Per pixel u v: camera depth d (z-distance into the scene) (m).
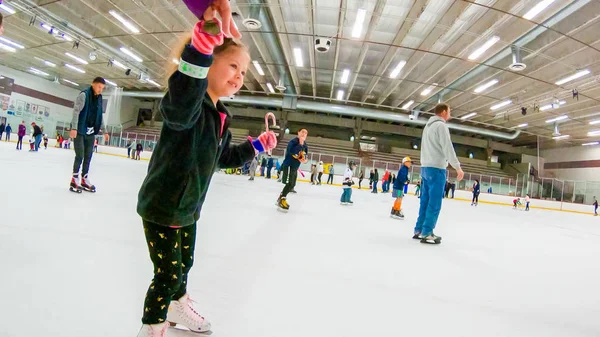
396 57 13.15
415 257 2.37
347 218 4.19
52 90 23.81
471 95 15.70
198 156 0.84
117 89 23.66
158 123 27.05
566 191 18.31
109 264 1.52
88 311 1.09
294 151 4.07
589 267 2.65
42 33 14.60
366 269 1.94
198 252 1.88
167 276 0.85
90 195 3.38
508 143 27.72
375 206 6.60
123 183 4.89
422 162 3.11
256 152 1.10
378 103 19.34
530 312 1.53
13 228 1.86
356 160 18.27
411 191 17.39
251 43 13.02
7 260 1.40
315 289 1.52
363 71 15.20
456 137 26.69
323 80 17.64
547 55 11.02
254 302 1.30
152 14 11.12
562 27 9.16
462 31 10.05
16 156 7.54
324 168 18.27
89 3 10.90
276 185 10.12
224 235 2.39
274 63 14.78
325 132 27.14
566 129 20.41
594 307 1.68
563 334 1.33
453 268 2.17
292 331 1.11
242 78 0.88
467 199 17.02
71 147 19.66
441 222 5.01
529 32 9.48
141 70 17.94
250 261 1.83
